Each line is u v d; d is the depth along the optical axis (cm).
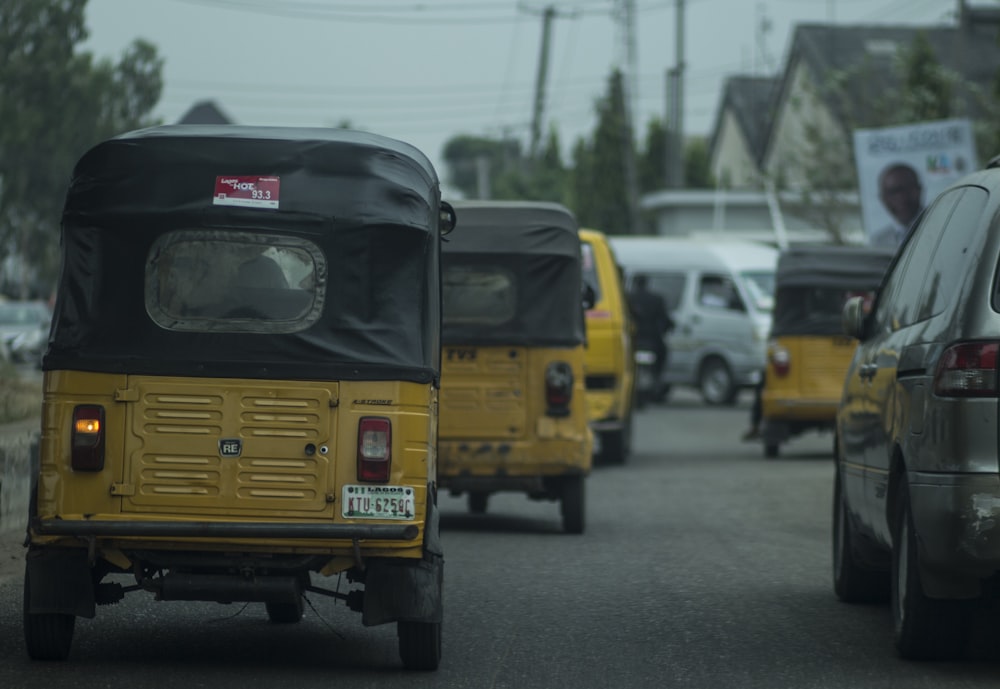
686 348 4119
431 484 910
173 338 891
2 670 896
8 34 4106
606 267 2397
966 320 877
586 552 1482
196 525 866
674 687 884
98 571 926
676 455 2686
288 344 888
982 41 7500
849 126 4509
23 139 4088
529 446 1571
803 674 920
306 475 881
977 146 3944
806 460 2584
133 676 888
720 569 1372
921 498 885
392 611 888
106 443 884
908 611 939
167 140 914
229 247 902
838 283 2492
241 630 1056
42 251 6131
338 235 902
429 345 904
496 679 903
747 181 5006
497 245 1580
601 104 8088
